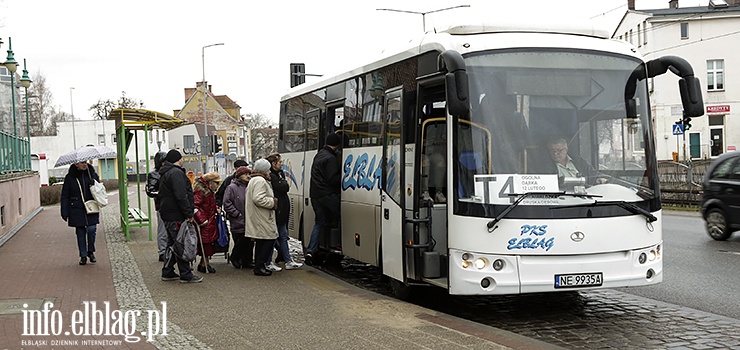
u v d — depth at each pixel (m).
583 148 9.02
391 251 10.65
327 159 13.25
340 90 13.37
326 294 11.00
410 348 7.51
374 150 11.49
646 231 9.13
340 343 7.80
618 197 9.02
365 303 10.19
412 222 9.89
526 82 9.05
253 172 13.03
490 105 8.95
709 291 11.34
